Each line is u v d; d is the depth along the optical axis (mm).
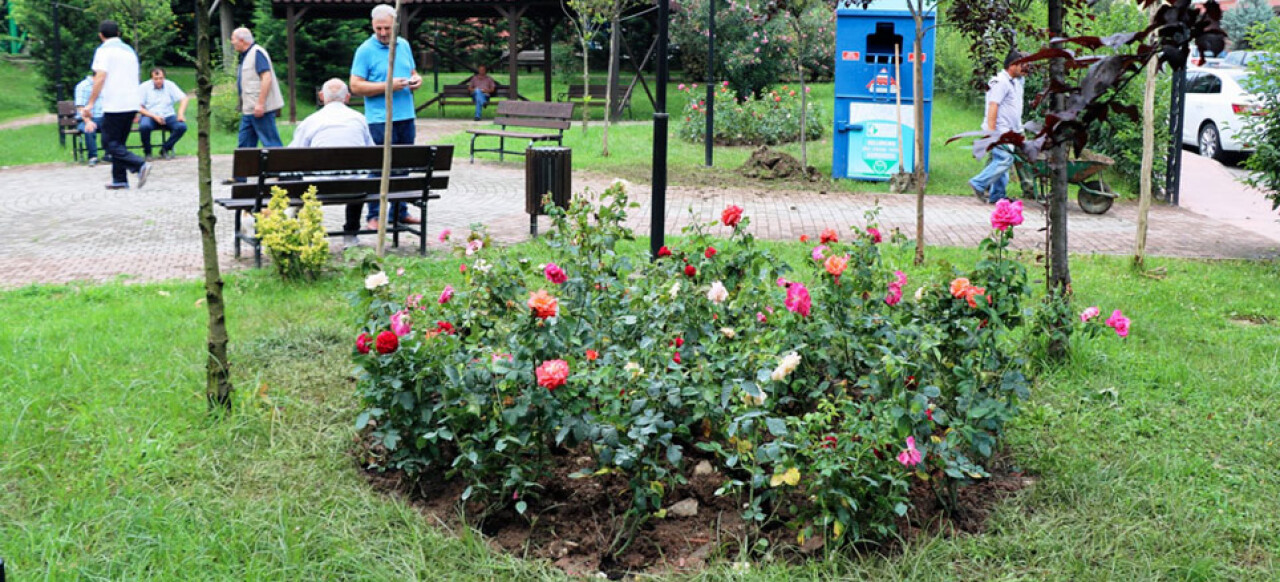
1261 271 9531
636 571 3961
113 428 4953
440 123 26125
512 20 27719
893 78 15859
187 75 37594
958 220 12805
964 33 10047
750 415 3908
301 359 6211
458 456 4344
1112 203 14375
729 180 15875
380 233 8500
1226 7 35094
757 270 5328
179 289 8195
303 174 9492
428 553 3961
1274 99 10266
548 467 4422
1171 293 8352
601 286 5441
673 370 4508
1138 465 4734
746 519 4070
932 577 3781
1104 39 3166
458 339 4582
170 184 15430
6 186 15297
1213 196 15492
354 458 4801
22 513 4180
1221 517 4262
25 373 5703
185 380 5676
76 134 19125
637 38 32562
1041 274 8875
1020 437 5043
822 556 3951
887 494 4078
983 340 4480
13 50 37844
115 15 28281
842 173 16281
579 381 4191
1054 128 3330
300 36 30328
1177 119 14359
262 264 9359
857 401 5008
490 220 12031
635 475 4141
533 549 4086
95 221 12031
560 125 18703
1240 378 5996
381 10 10906
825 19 28641
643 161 17500
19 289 8266
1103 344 6555
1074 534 4094
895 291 5125
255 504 4273
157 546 3891
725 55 29094
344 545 3945
